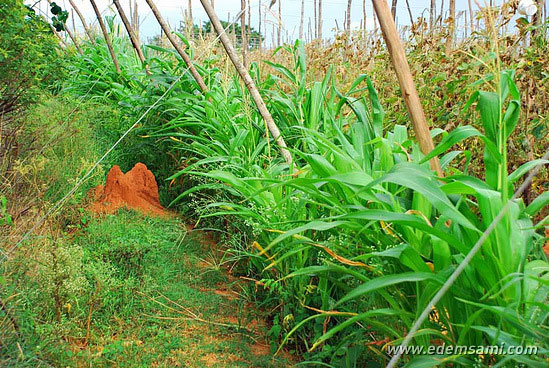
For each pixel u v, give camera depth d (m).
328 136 4.45
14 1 4.42
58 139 5.05
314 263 3.29
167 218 5.03
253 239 3.83
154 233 4.45
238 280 3.88
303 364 2.98
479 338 2.05
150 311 3.44
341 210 2.65
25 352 2.49
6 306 2.66
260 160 4.70
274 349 3.13
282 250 3.31
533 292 1.92
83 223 4.32
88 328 2.94
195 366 2.87
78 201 4.61
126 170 6.24
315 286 3.02
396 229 2.49
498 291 1.93
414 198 2.46
